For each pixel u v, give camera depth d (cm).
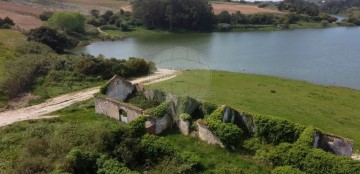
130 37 10612
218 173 2206
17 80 4034
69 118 3272
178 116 2922
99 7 14338
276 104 3762
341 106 3850
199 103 3042
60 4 14125
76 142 2375
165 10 11838
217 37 10550
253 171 2269
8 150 2441
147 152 2391
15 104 3734
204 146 2630
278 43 9300
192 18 11875
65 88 4269
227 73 5462
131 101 3434
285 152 2295
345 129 3130
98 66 4731
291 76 5850
